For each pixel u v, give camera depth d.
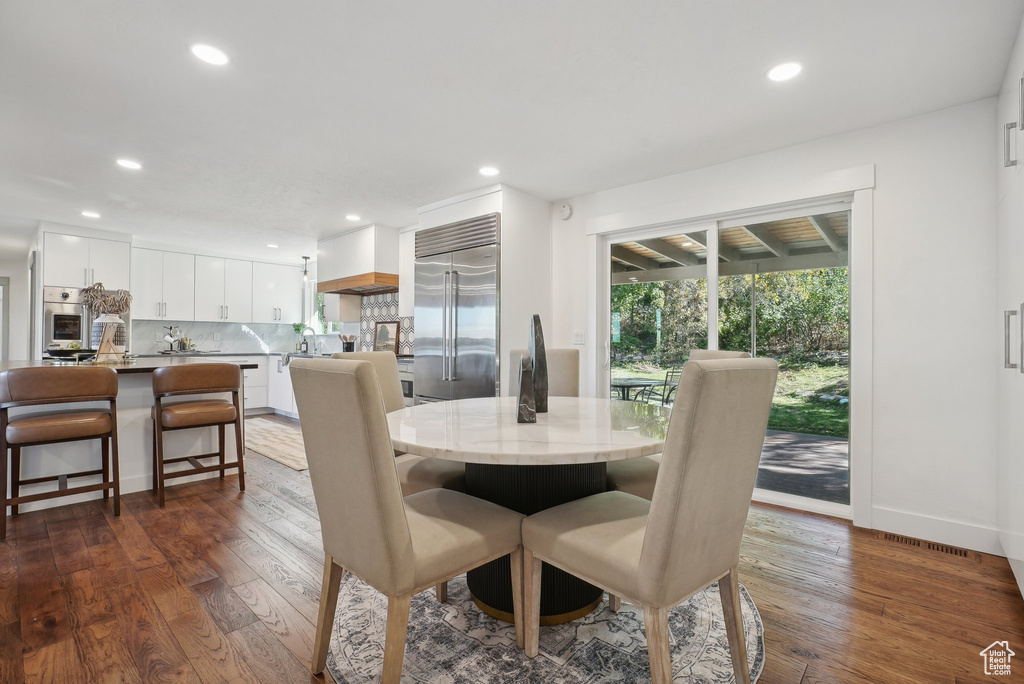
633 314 3.80
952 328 2.45
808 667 1.50
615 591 1.27
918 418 2.54
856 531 2.62
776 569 2.17
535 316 2.06
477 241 3.84
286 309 7.08
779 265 3.17
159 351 6.21
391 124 2.71
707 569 1.28
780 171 3.00
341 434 1.26
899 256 2.60
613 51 2.04
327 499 1.40
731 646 1.38
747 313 3.29
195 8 1.76
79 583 2.01
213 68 2.15
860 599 1.90
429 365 4.26
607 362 3.93
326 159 3.21
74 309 4.87
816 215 3.04
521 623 1.59
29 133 2.80
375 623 1.75
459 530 1.43
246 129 2.76
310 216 4.66
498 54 2.06
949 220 2.47
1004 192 2.17
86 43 1.97
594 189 3.83
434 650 1.58
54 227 4.80
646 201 3.60
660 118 2.62
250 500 3.07
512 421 1.83
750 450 1.30
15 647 1.58
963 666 1.50
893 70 2.15
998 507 2.32
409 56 2.07
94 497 3.08
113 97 2.40
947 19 1.81
